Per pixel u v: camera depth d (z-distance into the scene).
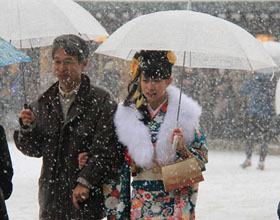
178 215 10.00
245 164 29.41
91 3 38.25
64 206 10.51
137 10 38.19
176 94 10.27
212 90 37.69
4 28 10.66
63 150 10.55
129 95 10.29
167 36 9.70
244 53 9.79
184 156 10.03
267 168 29.59
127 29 10.09
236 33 10.02
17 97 37.91
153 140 10.12
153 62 9.91
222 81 37.59
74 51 10.38
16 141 10.98
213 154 35.00
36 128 10.69
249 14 37.53
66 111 10.64
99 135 10.38
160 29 9.80
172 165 9.77
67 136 10.55
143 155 9.97
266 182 24.81
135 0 38.09
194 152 10.15
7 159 9.36
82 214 10.30
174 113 10.11
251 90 30.53
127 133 10.09
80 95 10.54
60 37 10.45
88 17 11.30
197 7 37.75
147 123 10.17
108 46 10.23
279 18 37.38
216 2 37.56
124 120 10.17
